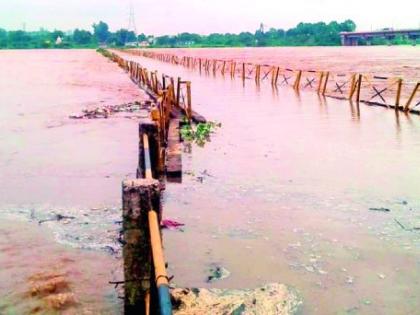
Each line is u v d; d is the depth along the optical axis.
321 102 25.50
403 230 8.12
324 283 6.38
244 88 34.19
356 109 22.55
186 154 13.54
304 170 11.77
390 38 197.62
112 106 22.94
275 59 84.31
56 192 9.88
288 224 8.37
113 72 52.16
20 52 163.38
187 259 7.02
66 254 7.05
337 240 7.73
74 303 5.77
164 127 13.38
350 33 184.50
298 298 5.96
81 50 190.88
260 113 21.55
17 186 10.27
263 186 10.48
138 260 4.91
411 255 7.21
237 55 109.62
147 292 4.96
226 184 10.64
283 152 13.71
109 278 6.37
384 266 6.88
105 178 10.92
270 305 5.72
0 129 17.06
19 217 8.47
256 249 7.38
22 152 13.48
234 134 16.42
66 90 31.95
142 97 27.38
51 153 13.36
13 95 28.67
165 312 3.39
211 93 30.67
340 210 9.03
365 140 15.27
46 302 5.79
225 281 6.39
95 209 8.89
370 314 5.70
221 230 8.09
